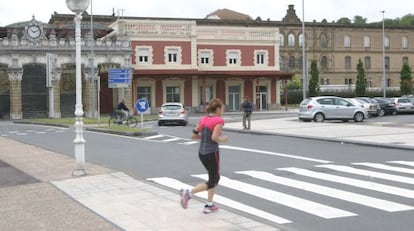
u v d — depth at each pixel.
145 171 13.80
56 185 11.45
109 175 12.67
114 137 25.92
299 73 91.88
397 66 98.25
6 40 53.62
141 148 19.95
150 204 9.23
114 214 8.49
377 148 19.14
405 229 7.61
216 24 86.88
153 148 19.91
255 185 11.40
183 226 7.65
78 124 12.90
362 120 35.44
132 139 24.53
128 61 57.84
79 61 13.01
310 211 8.85
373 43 96.44
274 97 66.06
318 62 93.12
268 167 14.17
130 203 9.35
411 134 23.55
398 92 84.00
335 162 15.15
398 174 12.81
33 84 58.62
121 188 10.91
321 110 35.34
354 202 9.52
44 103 59.03
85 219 8.13
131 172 13.60
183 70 61.09
